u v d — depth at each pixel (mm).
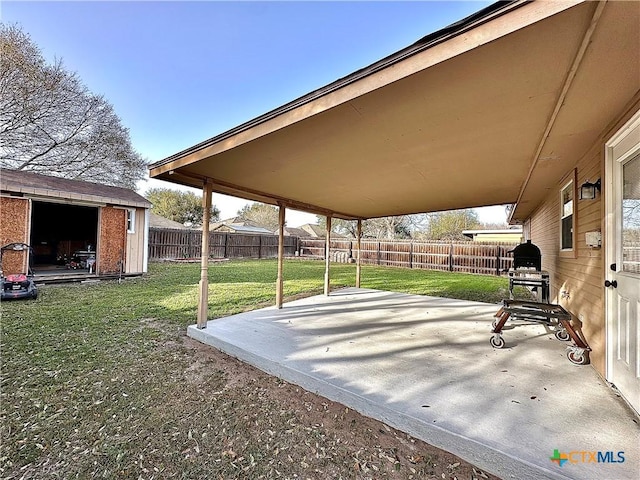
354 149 2873
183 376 2967
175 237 15977
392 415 2188
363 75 1878
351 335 3955
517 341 3752
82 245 12961
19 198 7793
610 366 2598
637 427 1978
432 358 3178
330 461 1861
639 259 2193
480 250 14203
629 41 1422
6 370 3027
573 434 1906
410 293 7961
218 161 3229
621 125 2268
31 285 6457
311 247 21188
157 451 1940
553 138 2785
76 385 2752
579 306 3719
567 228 4523
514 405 2248
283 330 4156
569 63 1621
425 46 1628
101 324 4609
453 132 2527
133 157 17656
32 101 13719
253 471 1785
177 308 5672
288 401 2543
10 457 1870
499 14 1415
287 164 3354
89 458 1873
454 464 1839
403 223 28734
